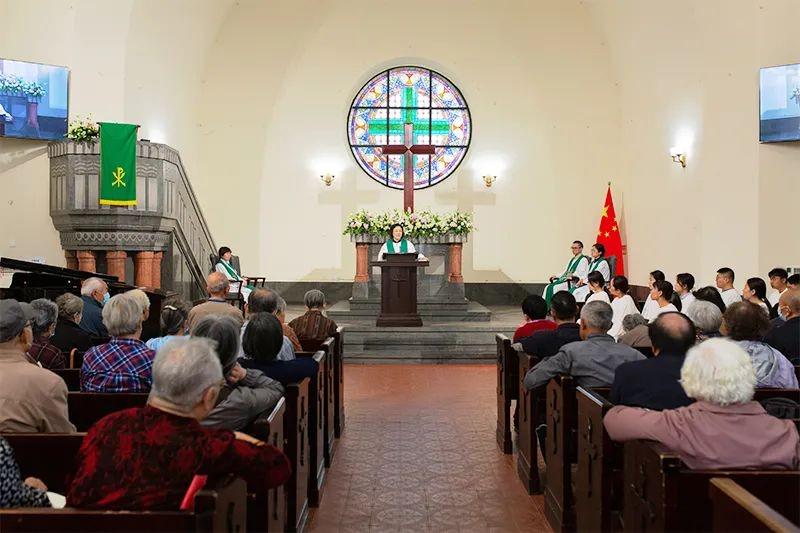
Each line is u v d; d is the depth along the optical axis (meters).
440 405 7.47
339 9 14.79
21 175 9.74
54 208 9.67
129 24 10.72
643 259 13.59
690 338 3.34
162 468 2.20
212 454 2.23
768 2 10.02
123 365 3.68
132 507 2.18
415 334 10.51
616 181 14.85
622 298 8.04
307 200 14.95
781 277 7.62
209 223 14.73
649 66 12.91
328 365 5.45
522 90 15.02
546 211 14.99
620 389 3.35
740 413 2.68
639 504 2.81
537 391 4.79
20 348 3.32
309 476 4.55
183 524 2.07
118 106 10.82
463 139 15.25
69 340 4.99
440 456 5.64
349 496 4.72
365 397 7.88
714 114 10.69
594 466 3.47
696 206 11.38
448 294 12.38
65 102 9.81
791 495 2.41
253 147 14.80
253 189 14.80
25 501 2.37
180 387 2.27
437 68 15.19
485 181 14.96
